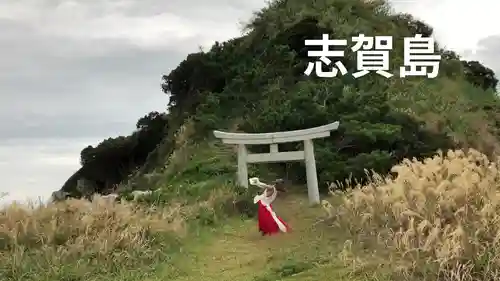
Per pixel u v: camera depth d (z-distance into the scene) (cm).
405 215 925
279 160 1470
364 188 1176
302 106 1733
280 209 1367
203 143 2053
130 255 986
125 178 2631
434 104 2130
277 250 1030
